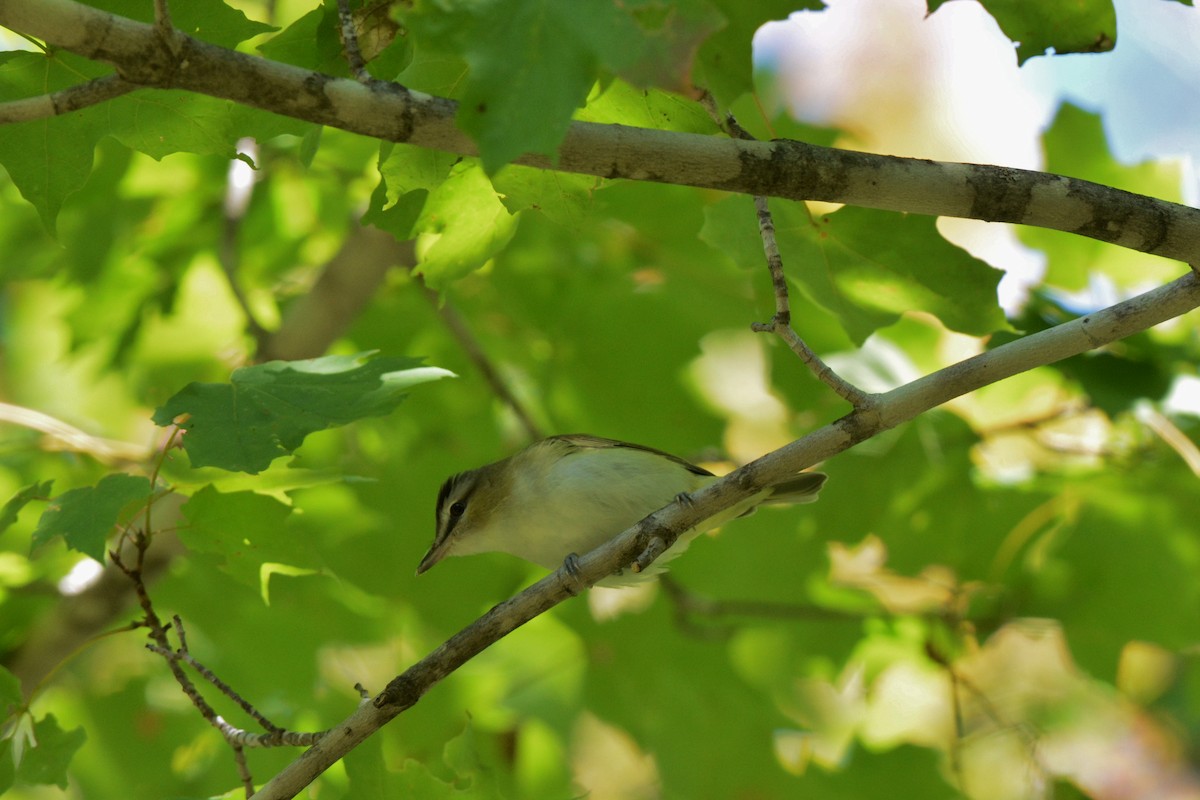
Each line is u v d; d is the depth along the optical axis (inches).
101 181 461.1
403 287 517.3
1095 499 445.4
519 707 521.0
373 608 475.2
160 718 465.1
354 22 226.5
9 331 605.9
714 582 496.4
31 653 427.2
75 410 604.1
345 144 444.8
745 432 609.0
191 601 453.1
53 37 187.2
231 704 459.2
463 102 159.3
